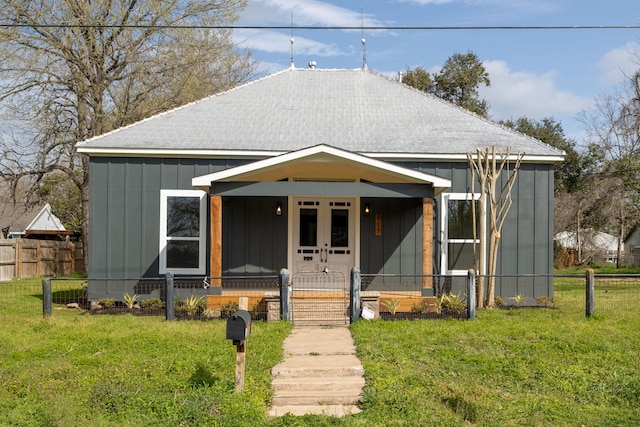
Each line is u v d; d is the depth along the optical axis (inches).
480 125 721.0
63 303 681.0
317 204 671.8
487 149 618.5
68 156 1190.9
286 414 317.1
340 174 650.8
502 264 664.4
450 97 1768.0
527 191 669.9
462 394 332.2
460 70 1726.1
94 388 343.6
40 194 1208.8
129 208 653.3
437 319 540.4
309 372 373.7
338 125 713.6
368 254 668.1
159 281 649.0
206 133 681.6
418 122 725.3
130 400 330.0
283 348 430.3
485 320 529.0
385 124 719.7
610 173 1295.5
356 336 462.0
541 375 375.6
